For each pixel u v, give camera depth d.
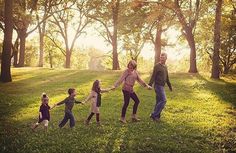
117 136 12.60
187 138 12.60
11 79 30.27
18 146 11.55
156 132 13.18
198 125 14.52
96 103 14.11
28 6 48.78
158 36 47.25
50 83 28.36
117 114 16.28
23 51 52.50
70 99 13.73
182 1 41.53
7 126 14.48
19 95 22.52
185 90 24.61
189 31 39.56
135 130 13.38
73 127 13.69
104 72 37.00
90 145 11.55
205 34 55.56
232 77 34.41
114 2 49.56
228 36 56.12
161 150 11.30
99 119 15.29
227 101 20.66
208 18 49.62
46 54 92.50
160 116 15.95
